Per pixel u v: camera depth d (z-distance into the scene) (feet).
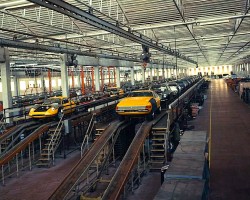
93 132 62.28
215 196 30.17
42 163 46.85
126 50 108.06
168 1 45.47
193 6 48.60
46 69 157.28
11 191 36.37
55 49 71.97
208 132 60.23
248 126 64.03
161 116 50.49
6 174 43.34
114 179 29.40
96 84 115.03
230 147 47.91
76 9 33.91
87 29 60.80
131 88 119.55
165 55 138.10
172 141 47.21
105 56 98.99
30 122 58.49
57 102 63.72
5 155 40.29
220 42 102.32
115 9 48.85
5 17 50.42
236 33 78.33
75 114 67.82
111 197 26.48
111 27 44.55
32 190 36.29
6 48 67.10
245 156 42.63
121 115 46.14
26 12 48.83
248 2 47.16
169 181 19.69
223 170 37.45
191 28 70.69
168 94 61.98
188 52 137.08
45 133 56.18
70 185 29.50
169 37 81.30
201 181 19.54
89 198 29.84
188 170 21.47
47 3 28.89
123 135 45.70
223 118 76.38
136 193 32.76
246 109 90.84
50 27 56.95
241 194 30.35
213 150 46.73
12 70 138.00
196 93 112.27
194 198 16.85
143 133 39.17
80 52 83.92
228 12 52.49
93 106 74.95
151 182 35.73
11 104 68.64
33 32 60.49
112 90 111.55
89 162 33.78
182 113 63.87
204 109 96.73
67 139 56.80
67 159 49.67
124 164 32.04
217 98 131.34
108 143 42.14
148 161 40.11
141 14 51.06
